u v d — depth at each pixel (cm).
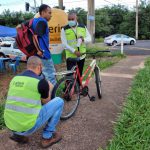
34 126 435
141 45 3603
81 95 666
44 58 610
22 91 431
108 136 510
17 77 444
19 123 434
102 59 1650
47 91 435
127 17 6725
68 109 585
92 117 593
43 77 454
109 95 754
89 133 521
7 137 516
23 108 430
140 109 618
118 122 549
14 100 435
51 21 1097
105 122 568
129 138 479
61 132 524
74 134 518
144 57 1759
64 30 690
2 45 2056
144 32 6400
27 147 477
